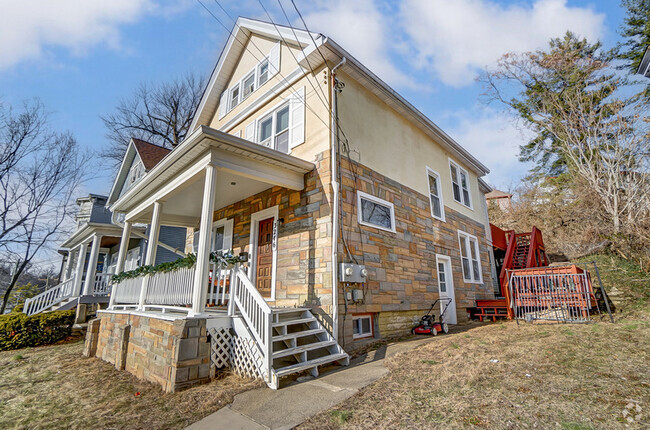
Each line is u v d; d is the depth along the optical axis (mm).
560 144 17375
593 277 10641
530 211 19703
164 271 6176
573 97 16719
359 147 7488
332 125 6871
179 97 24312
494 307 9836
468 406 3127
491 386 3578
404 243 8180
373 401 3455
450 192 11180
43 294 13016
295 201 7176
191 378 4391
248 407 3576
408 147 9414
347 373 4605
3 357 7723
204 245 5215
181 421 3408
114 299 8203
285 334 5059
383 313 7121
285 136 8211
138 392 4512
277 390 4023
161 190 7398
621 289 9297
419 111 9508
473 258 11766
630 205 12312
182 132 24500
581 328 6164
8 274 21672
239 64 11070
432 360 4820
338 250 6234
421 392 3594
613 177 13656
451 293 9531
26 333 9258
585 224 14477
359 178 7262
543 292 8148
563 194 17219
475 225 12430
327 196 6520
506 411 2961
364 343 6379
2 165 18891
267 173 6473
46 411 4035
